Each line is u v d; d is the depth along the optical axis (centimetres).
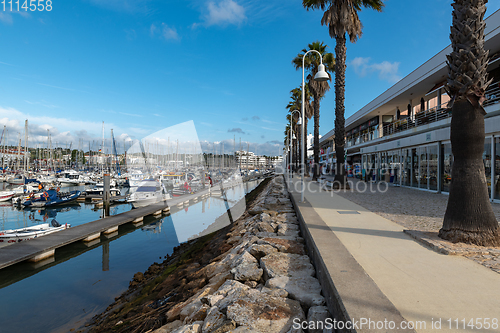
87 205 2830
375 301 269
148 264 1100
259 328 301
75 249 1363
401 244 502
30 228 1505
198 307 434
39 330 676
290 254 537
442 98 1919
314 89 2581
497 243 459
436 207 945
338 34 1605
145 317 529
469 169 483
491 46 1248
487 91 1276
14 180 4547
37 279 1016
